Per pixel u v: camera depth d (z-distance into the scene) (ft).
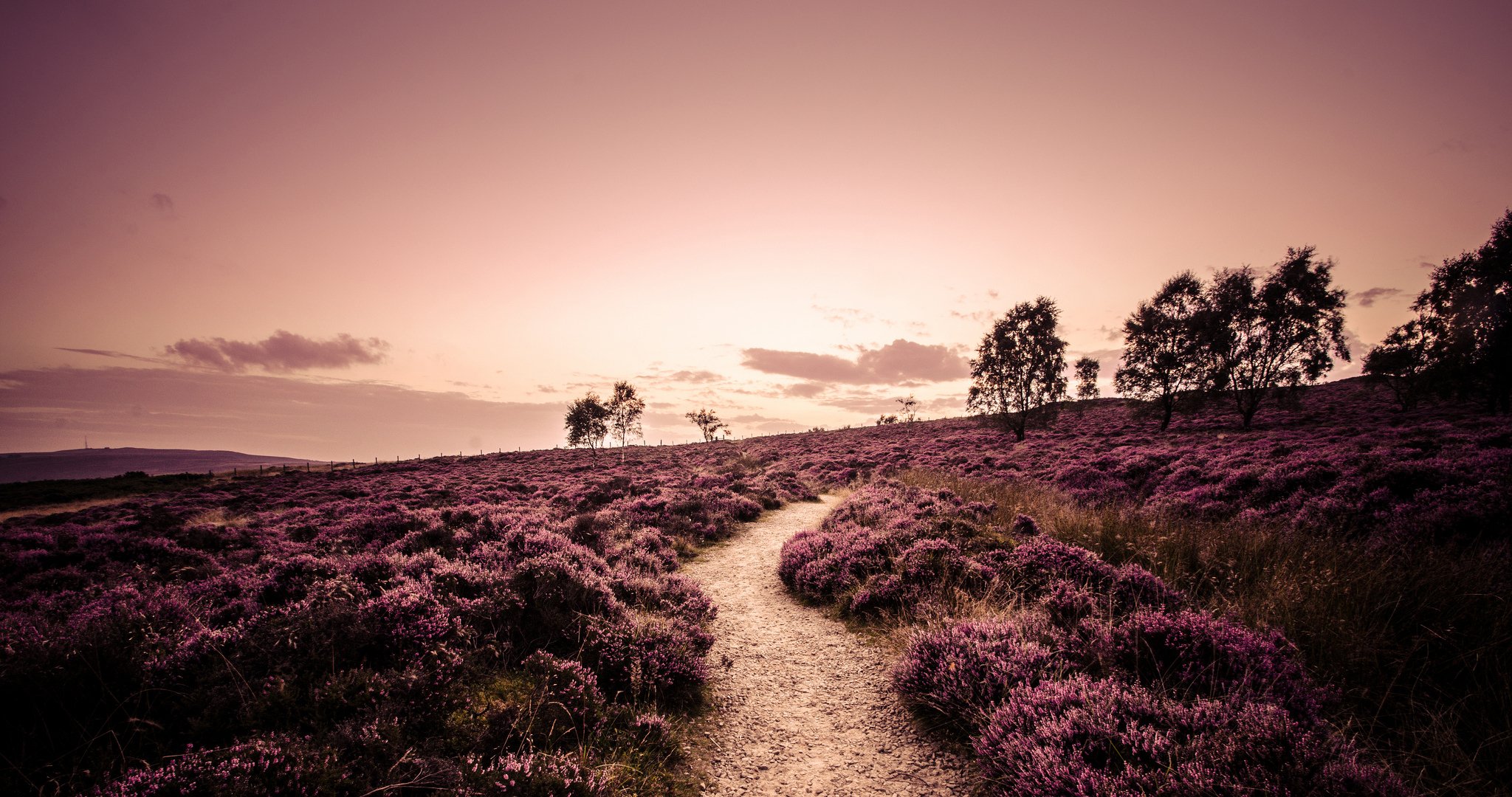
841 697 18.25
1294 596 19.30
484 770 11.60
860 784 13.57
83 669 12.41
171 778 9.82
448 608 18.01
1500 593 16.76
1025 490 53.98
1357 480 35.58
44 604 24.18
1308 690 13.97
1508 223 86.28
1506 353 83.71
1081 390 146.41
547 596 20.67
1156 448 74.49
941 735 15.44
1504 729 12.23
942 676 16.48
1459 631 15.76
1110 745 12.16
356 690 13.52
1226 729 11.95
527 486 91.40
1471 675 14.05
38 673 11.85
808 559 32.78
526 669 16.60
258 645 14.57
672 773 14.05
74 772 10.31
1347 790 9.93
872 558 30.32
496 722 13.64
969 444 118.01
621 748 14.33
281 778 10.19
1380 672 15.01
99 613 17.25
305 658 14.29
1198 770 10.80
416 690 13.82
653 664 18.22
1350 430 73.97
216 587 22.62
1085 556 24.68
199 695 12.68
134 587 24.07
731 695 18.71
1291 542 26.21
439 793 10.80
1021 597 23.16
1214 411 136.56
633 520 48.65
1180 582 23.89
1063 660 16.52
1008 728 13.78
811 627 25.25
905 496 49.19
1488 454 36.04
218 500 89.86
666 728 15.12
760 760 14.80
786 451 151.94
